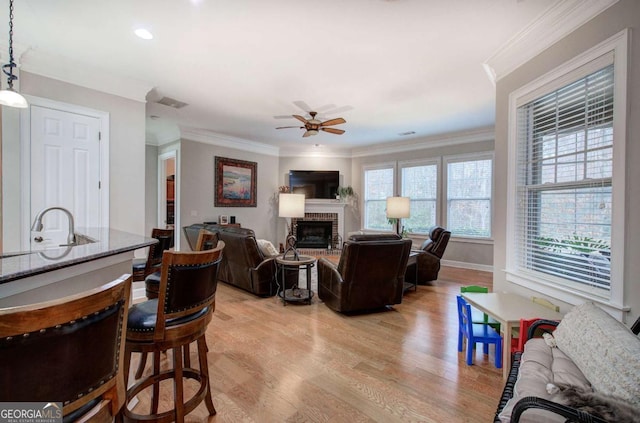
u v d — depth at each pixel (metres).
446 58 2.85
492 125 5.32
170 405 1.83
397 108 4.39
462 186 5.97
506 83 2.74
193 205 5.77
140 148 3.67
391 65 3.01
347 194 7.41
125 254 1.87
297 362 2.33
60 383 0.72
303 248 7.44
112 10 2.18
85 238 2.05
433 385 2.04
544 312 2.10
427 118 4.88
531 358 1.54
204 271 1.46
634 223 1.63
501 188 2.79
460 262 5.99
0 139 2.74
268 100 4.07
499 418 1.21
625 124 1.66
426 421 1.70
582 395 1.04
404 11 2.14
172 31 2.44
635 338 1.22
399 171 6.84
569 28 2.05
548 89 2.23
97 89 3.32
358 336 2.80
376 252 3.15
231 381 2.08
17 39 2.62
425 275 4.65
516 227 2.61
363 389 2.00
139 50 2.76
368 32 2.41
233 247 4.02
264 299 3.90
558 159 2.23
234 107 4.36
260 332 2.88
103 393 0.83
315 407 1.82
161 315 1.34
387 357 2.42
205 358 1.69
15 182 2.82
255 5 2.09
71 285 1.46
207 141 5.98
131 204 3.60
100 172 3.35
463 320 2.52
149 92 3.81
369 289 3.27
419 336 2.81
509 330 1.96
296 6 2.09
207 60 2.94
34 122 2.92
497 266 2.84
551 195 2.30
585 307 1.58
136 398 1.92
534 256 2.45
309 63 2.97
